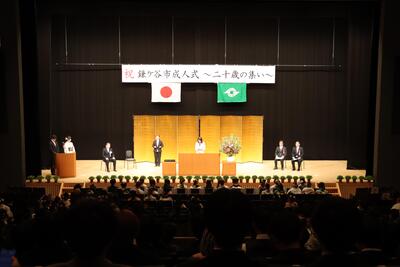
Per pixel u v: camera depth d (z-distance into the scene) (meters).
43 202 12.05
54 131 22.75
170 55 22.80
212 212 2.24
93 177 18.44
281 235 3.60
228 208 2.22
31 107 19.64
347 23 22.72
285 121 23.12
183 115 22.77
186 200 13.37
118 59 22.69
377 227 3.75
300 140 23.25
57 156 19.16
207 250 4.11
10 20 17.81
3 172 18.20
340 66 22.97
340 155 23.33
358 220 2.32
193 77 22.25
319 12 21.62
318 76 23.05
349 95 21.61
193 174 19.70
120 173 20.19
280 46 22.89
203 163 19.70
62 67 22.58
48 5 21.27
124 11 21.45
